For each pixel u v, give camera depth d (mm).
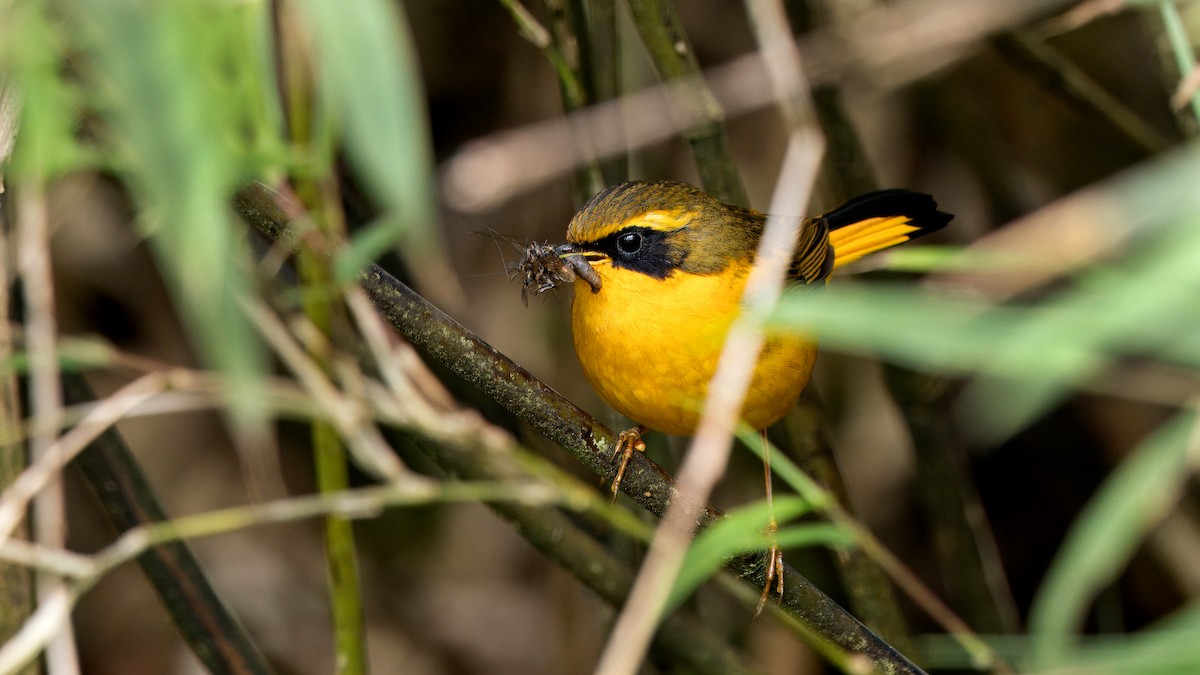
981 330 4094
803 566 12961
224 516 7484
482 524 14055
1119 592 13289
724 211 8898
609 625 9812
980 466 14367
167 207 3871
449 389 9555
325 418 8008
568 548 8805
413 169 4039
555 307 12945
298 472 13898
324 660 13461
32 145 5473
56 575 7754
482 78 12891
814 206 12828
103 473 8445
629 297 8562
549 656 13430
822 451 9844
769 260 8125
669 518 5918
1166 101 12727
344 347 8883
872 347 4785
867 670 7312
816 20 11219
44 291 7223
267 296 8117
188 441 13258
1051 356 3979
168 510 13070
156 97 3793
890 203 10609
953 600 11484
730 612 12875
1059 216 4766
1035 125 12789
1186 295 3902
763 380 8258
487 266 12844
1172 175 4074
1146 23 9727
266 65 5637
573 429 7172
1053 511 14273
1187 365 4426
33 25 4316
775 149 12688
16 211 7652
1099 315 4008
